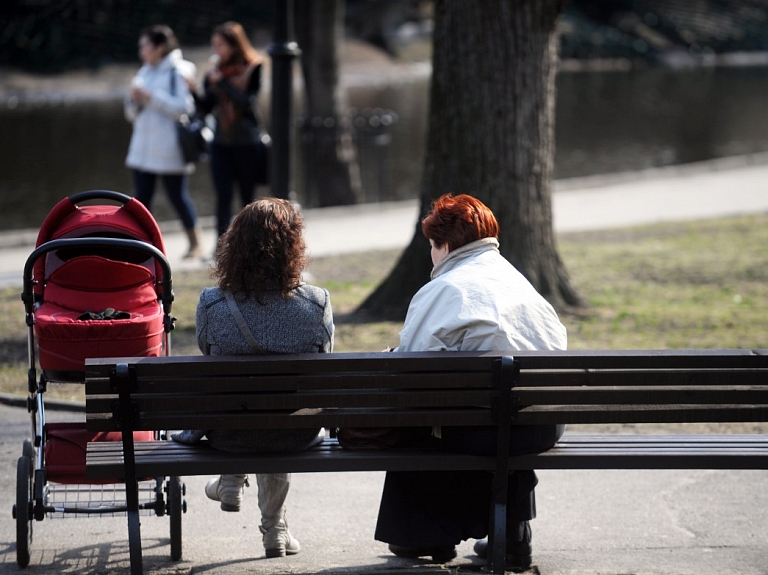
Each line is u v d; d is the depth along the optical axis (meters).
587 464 8.02
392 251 24.72
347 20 95.19
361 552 9.36
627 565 8.77
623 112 66.56
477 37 16.72
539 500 10.88
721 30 122.06
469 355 7.62
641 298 19.70
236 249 7.82
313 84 35.03
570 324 17.44
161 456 7.84
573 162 47.00
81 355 8.52
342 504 10.84
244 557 9.26
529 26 16.77
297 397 7.65
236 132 21.52
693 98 75.75
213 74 21.50
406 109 64.69
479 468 7.94
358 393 7.68
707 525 10.10
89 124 57.78
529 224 17.52
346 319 17.81
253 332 7.79
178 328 17.27
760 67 108.94
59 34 80.75
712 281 21.34
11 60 78.44
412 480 8.31
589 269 22.53
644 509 10.58
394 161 45.84
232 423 7.67
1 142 50.34
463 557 9.28
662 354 7.71
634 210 30.83
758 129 58.69
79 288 8.98
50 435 8.79
